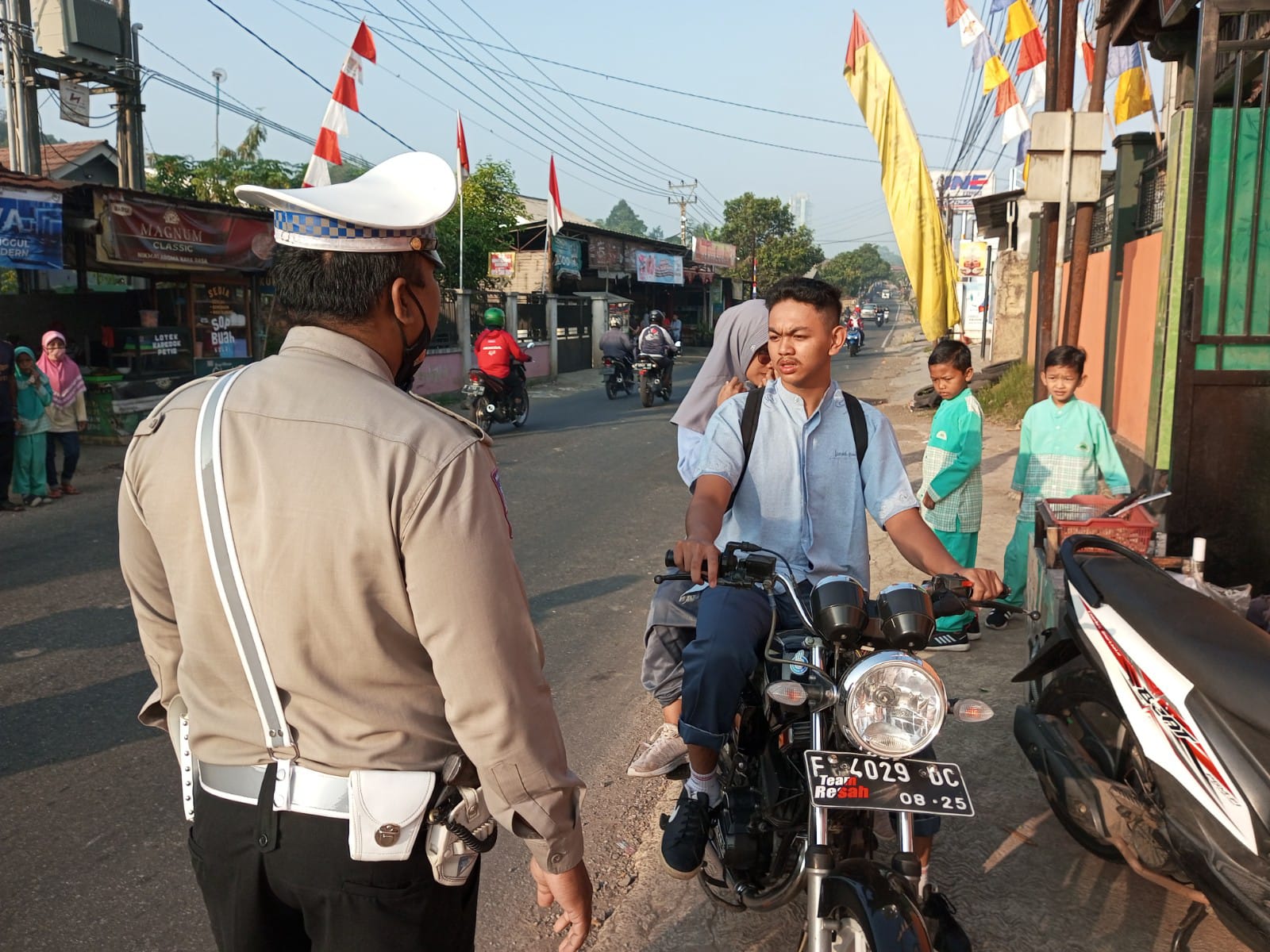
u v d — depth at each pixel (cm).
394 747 146
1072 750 299
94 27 1322
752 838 243
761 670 247
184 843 333
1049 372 484
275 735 145
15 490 874
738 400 276
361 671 143
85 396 1143
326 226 150
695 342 3944
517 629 144
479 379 1338
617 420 1532
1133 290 876
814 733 215
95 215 1138
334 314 152
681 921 287
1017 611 231
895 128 792
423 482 139
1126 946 274
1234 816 231
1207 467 483
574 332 2522
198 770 155
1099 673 284
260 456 142
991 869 310
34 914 292
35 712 437
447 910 154
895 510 259
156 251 1198
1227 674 236
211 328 1363
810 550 266
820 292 259
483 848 155
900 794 195
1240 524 483
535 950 277
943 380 502
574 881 154
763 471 268
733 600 247
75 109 1341
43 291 1291
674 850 256
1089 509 429
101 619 560
